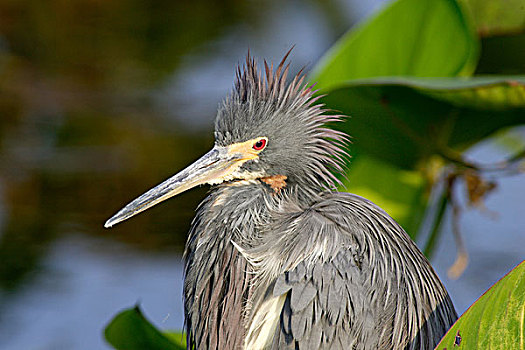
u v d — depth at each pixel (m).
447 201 10.12
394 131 9.52
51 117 21.31
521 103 8.03
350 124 9.55
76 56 24.64
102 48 25.09
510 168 9.62
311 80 10.00
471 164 9.59
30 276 15.22
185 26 26.09
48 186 17.98
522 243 14.60
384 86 8.55
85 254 16.06
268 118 7.38
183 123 21.25
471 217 15.35
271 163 7.39
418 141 9.55
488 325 5.70
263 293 6.89
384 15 9.65
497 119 9.05
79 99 22.36
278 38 24.59
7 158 18.95
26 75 23.41
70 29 25.59
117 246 16.38
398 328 6.83
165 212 17.30
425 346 7.09
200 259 7.42
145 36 25.86
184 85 23.09
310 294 6.45
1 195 17.61
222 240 7.28
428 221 11.04
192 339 7.52
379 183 10.55
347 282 6.53
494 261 14.21
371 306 6.62
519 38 10.41
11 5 25.41
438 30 9.71
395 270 6.91
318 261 6.61
